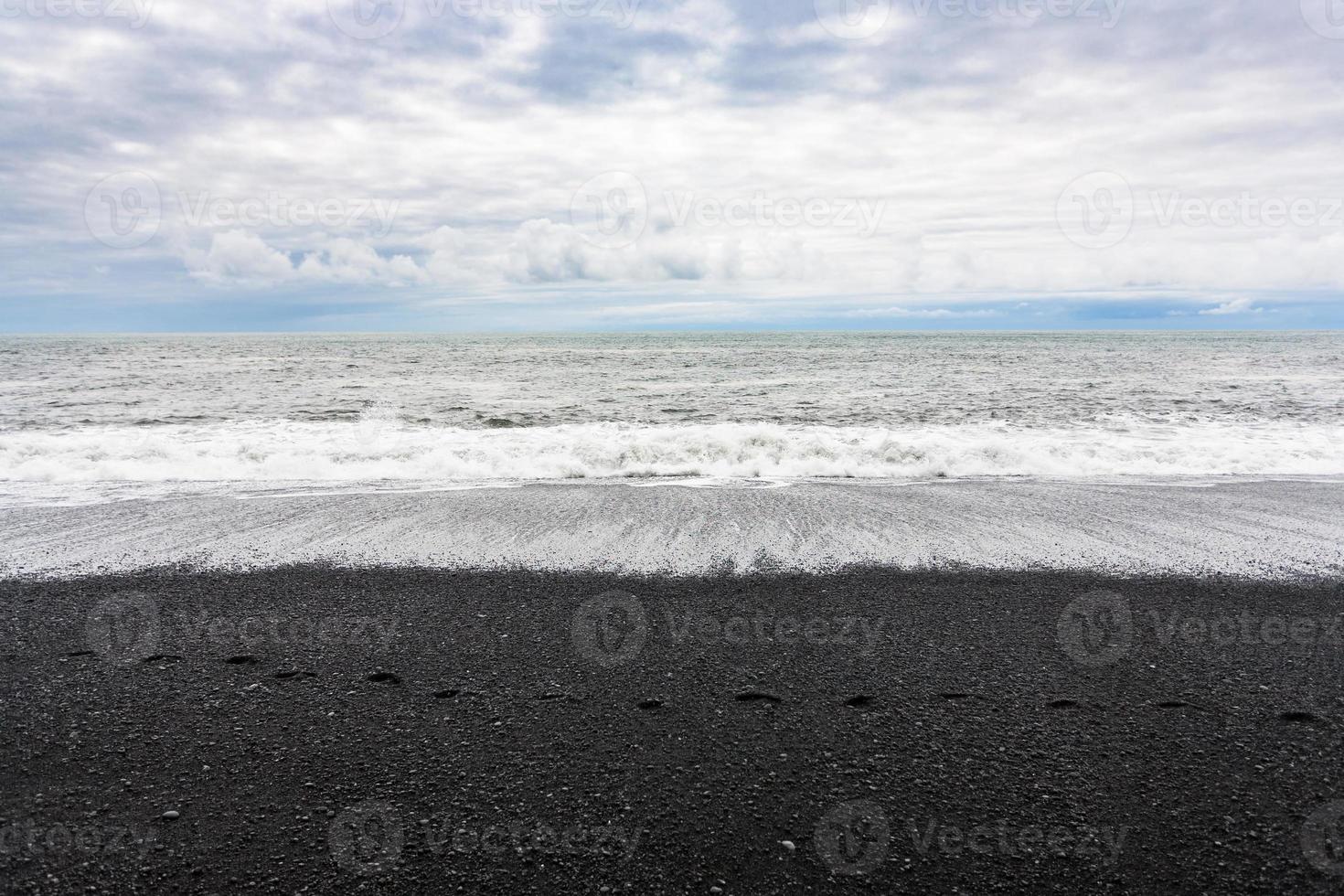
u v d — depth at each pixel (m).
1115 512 7.07
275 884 2.28
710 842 2.48
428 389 21.91
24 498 7.71
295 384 23.58
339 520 6.83
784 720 3.30
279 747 3.06
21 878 2.29
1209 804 2.68
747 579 5.24
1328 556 5.67
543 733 3.19
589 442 10.00
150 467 9.09
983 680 3.70
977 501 7.56
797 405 17.75
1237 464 9.34
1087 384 22.77
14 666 3.83
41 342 81.75
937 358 38.75
